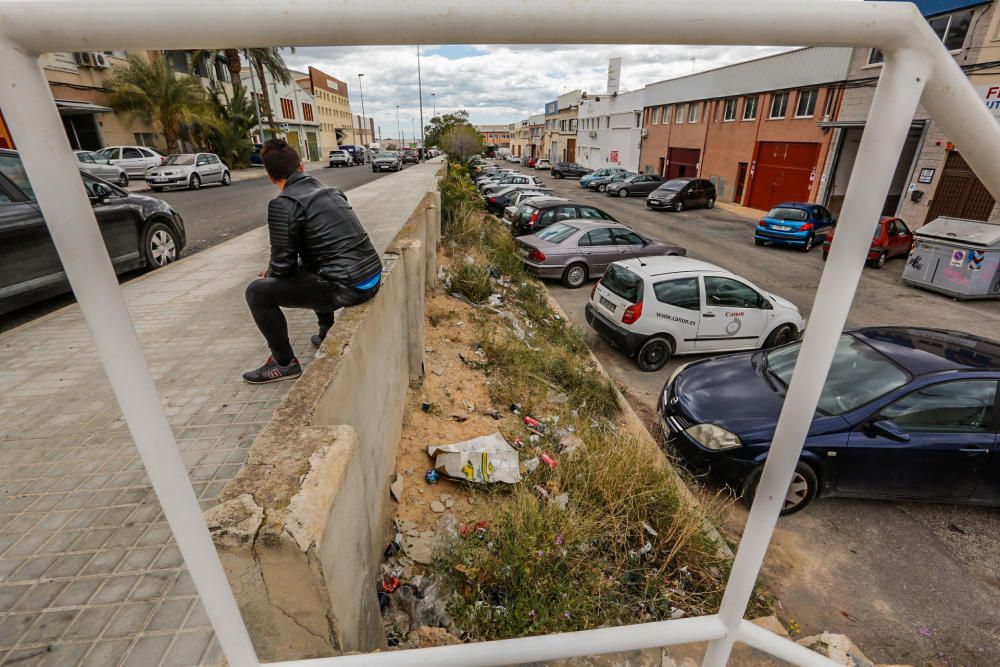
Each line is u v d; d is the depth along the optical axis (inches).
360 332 102.5
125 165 811.4
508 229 545.6
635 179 1157.7
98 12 15.1
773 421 167.2
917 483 161.0
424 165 1298.0
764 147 932.6
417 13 16.0
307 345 143.2
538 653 32.7
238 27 15.9
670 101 1246.9
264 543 52.5
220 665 64.5
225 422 109.3
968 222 402.3
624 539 132.0
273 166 105.0
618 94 1574.8
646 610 116.1
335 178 1005.8
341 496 62.5
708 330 269.9
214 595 27.4
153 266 240.1
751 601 130.7
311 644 60.0
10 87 15.6
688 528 131.7
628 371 270.4
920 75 18.1
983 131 19.2
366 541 77.3
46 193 17.2
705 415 177.2
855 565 146.4
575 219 443.8
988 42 519.8
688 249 593.0
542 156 2834.6
